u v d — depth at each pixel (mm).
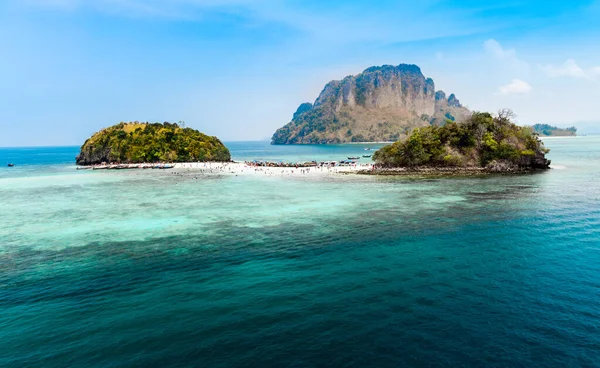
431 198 62000
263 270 29203
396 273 27766
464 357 17094
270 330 19688
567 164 119688
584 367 16312
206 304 23062
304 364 16734
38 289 26281
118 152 164500
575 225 41344
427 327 19734
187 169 134125
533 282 25562
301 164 133875
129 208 57844
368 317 20922
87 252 35188
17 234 42625
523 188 70875
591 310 21359
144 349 18203
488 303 22438
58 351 18266
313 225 44594
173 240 39000
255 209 55281
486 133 110562
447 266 29109
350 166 124688
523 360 16859
